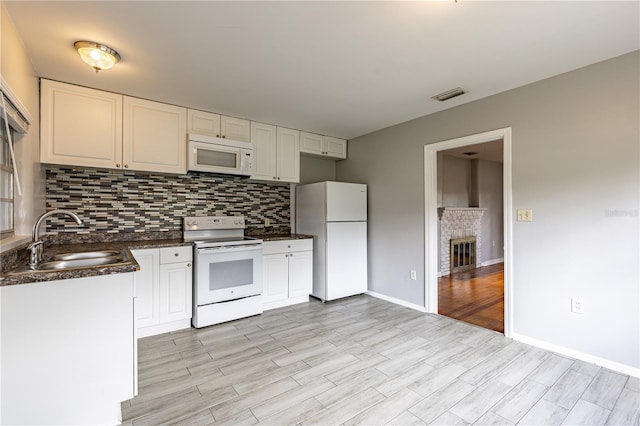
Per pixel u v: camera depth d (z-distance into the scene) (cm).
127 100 298
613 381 213
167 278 298
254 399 195
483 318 342
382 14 180
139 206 331
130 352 169
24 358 148
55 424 153
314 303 397
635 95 219
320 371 229
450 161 615
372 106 331
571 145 248
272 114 357
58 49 214
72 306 156
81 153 275
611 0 166
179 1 167
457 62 237
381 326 318
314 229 413
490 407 186
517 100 281
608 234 230
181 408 185
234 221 388
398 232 393
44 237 280
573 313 247
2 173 196
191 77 261
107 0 165
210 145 336
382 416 179
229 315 328
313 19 184
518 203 279
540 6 172
